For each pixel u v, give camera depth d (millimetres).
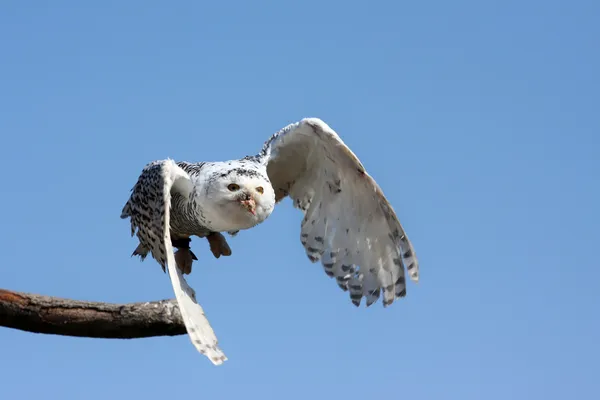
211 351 9008
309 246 12828
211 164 11602
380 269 12289
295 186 12922
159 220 10133
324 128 11469
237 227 11508
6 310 8914
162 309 9195
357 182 12062
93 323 9055
